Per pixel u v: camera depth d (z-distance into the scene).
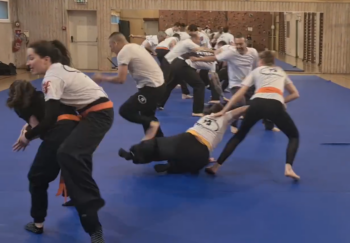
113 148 5.77
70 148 3.02
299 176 4.73
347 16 15.59
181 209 3.84
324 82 13.13
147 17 20.83
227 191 4.27
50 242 3.24
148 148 4.64
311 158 5.39
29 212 3.76
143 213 3.76
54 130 3.16
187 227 3.50
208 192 4.25
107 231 3.42
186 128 6.95
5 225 3.51
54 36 15.50
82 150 3.05
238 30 18.86
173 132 6.69
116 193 4.20
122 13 20.69
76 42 15.59
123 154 4.76
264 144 6.02
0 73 13.95
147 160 4.68
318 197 4.14
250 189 4.34
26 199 4.04
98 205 3.03
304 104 9.32
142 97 5.24
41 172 3.17
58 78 3.07
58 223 3.56
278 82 4.61
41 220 3.37
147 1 15.24
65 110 3.23
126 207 3.88
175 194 4.19
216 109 5.01
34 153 5.49
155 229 3.46
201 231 3.43
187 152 4.60
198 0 15.27
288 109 8.74
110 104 3.29
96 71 15.38
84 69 15.75
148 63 5.20
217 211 3.81
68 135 3.15
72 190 2.98
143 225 3.53
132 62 5.13
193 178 4.64
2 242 3.23
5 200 4.01
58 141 3.13
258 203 3.99
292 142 4.61
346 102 9.57
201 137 4.65
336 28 15.62
